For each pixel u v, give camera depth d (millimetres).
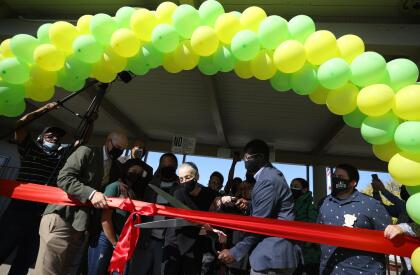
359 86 2027
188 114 6980
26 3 4191
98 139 8695
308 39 2115
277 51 2080
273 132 7328
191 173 3100
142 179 3309
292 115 6324
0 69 2287
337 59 2014
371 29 3584
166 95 6176
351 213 2205
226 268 3977
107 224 2641
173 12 2365
